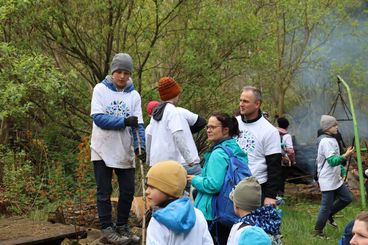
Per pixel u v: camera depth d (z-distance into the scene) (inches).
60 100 417.1
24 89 281.9
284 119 443.2
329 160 311.7
